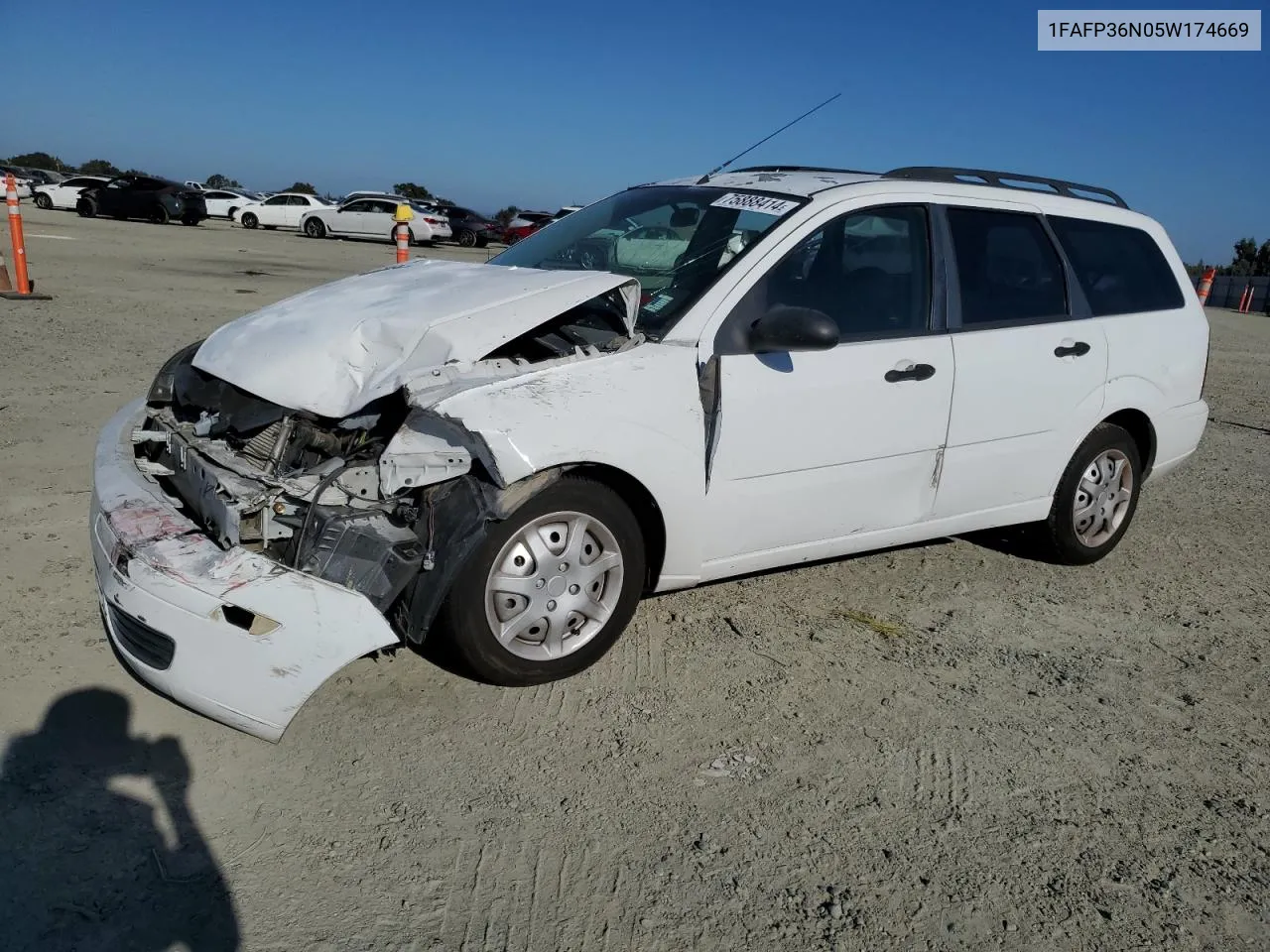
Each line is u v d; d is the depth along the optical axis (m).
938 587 4.89
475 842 2.79
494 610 3.38
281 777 3.00
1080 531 5.18
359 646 2.93
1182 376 5.32
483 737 3.28
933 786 3.22
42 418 6.49
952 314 4.41
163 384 4.04
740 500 3.82
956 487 4.51
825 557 4.27
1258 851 3.03
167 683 2.93
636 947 2.47
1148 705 3.88
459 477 3.22
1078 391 4.82
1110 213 5.25
